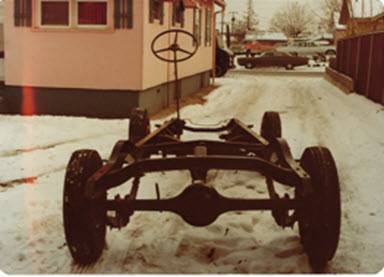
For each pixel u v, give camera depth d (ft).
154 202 13.07
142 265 13.91
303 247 14.80
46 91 40.65
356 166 25.70
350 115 44.32
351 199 20.16
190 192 12.85
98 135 33.01
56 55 40.14
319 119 42.34
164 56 45.98
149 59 41.19
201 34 65.16
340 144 31.40
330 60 94.94
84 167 13.52
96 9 39.58
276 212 14.51
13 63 40.73
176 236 15.81
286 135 34.09
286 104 53.83
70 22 39.75
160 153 21.26
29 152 27.86
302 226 14.73
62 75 40.29
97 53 39.63
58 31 39.81
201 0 62.85
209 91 66.18
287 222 13.84
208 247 15.08
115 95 39.91
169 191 20.70
